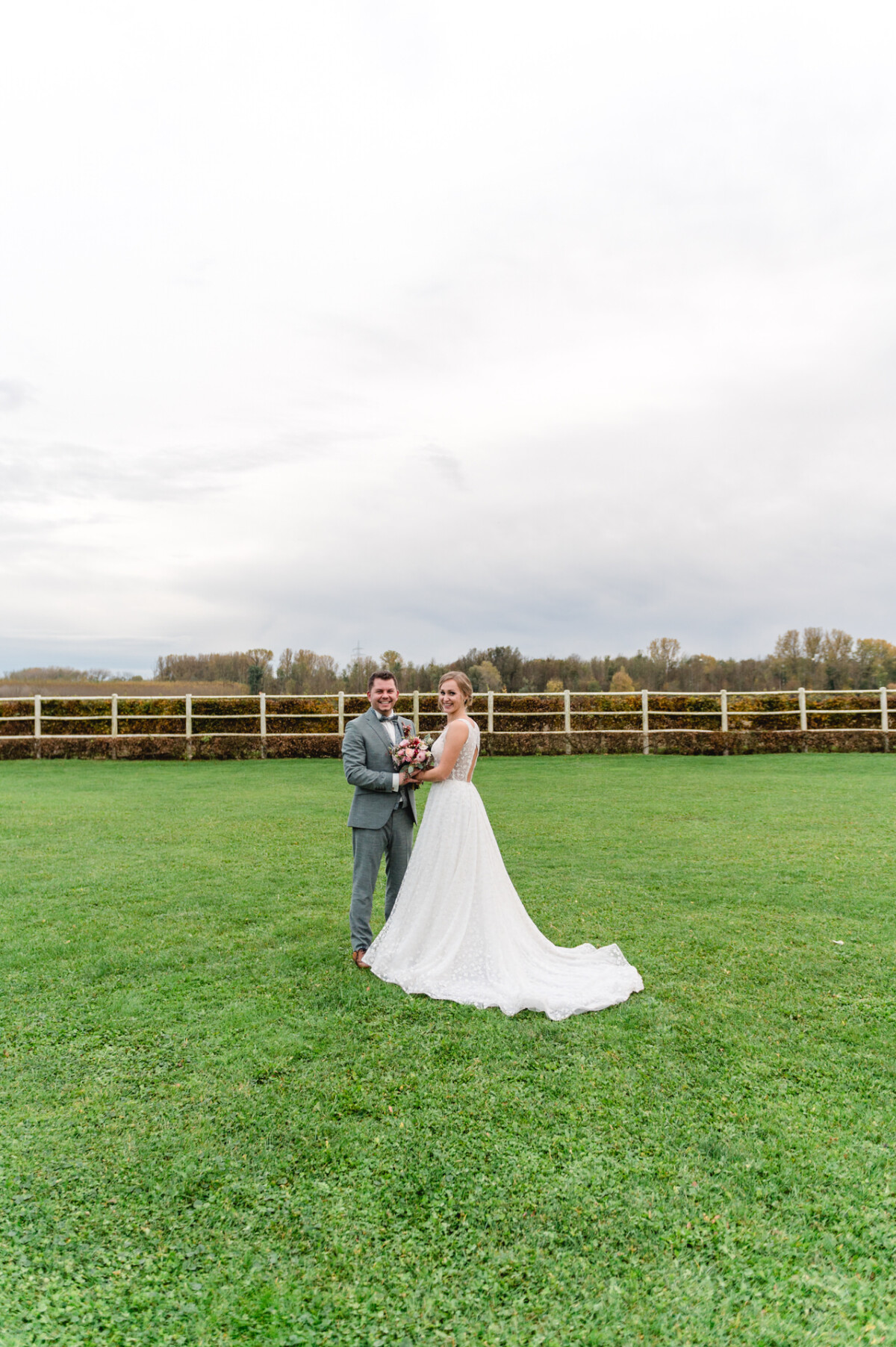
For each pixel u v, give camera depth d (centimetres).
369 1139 274
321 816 978
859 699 1920
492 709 1969
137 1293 203
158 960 464
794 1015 380
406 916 446
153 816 980
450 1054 339
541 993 404
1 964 458
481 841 443
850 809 998
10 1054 342
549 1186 247
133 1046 349
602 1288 205
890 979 427
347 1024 372
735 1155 262
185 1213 235
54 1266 213
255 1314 196
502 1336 190
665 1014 381
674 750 1886
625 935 505
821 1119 284
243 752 1878
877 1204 237
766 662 3691
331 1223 230
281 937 509
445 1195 243
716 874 661
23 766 1703
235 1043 352
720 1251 218
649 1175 252
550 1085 311
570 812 983
